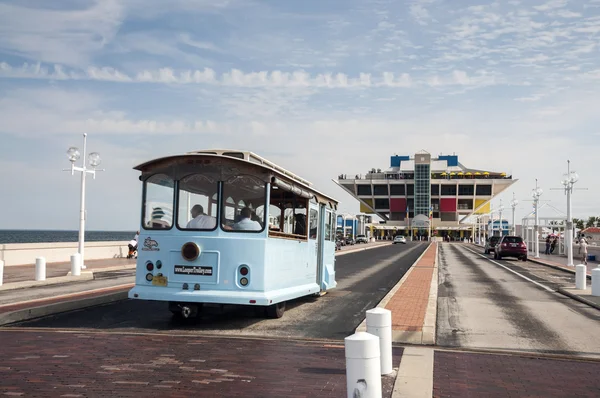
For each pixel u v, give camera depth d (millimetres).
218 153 12258
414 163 176000
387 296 16844
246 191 11727
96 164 25188
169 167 12023
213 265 11617
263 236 11656
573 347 10703
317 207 15734
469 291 20531
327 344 10148
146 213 12102
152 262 11930
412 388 7227
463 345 10625
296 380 7559
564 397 7148
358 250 64750
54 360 8438
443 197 181000
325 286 16922
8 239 155000
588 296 18531
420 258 43125
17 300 15180
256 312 13398
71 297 15180
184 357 8812
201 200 11844
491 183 177375
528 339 11398
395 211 189000
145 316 13117
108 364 8242
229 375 7758
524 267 37094
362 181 185250
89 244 33562
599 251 44031
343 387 7250
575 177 37344
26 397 6555
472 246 97812
